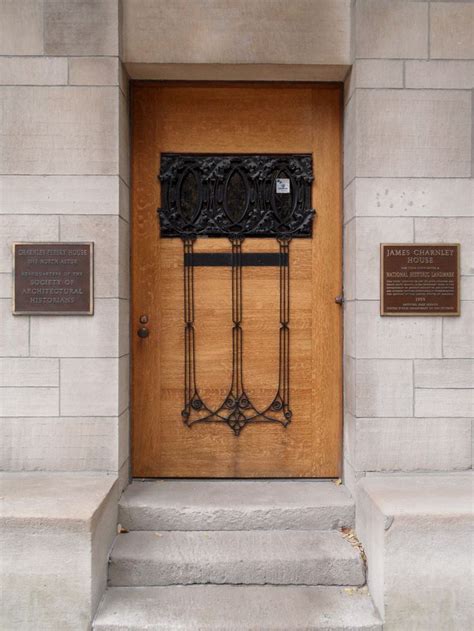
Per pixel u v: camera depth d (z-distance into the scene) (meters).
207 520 3.49
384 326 3.59
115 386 3.56
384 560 2.92
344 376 3.90
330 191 3.94
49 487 3.30
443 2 3.59
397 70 3.58
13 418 3.55
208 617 2.94
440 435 3.59
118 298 3.57
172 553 3.26
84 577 2.89
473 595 2.93
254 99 3.94
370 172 3.58
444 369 3.60
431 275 3.58
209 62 3.65
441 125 3.59
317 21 3.67
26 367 3.55
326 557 3.23
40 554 2.90
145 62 3.64
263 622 2.91
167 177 3.92
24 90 3.54
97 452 3.55
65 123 3.55
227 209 3.94
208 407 3.94
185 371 3.94
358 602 3.09
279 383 3.94
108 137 3.56
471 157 3.60
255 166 3.94
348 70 3.75
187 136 3.93
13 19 3.54
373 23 3.57
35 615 2.89
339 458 3.94
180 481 3.93
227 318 3.94
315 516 3.52
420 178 3.59
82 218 3.56
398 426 3.58
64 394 3.55
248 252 3.94
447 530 2.93
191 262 3.94
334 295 3.93
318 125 3.93
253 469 3.95
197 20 3.65
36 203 3.55
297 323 3.94
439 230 3.59
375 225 3.58
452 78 3.59
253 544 3.36
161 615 2.95
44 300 3.54
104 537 3.16
